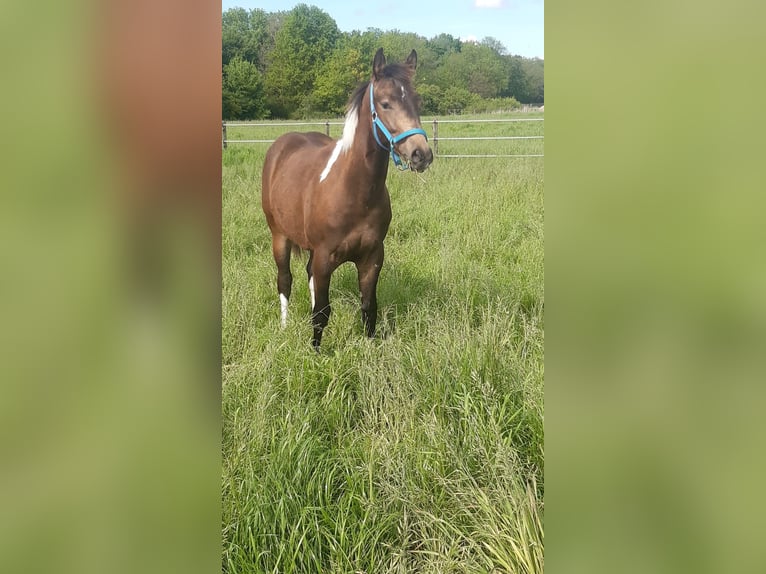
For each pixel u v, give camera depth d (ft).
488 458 6.57
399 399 7.93
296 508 6.37
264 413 7.45
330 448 7.47
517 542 5.48
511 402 7.55
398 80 9.16
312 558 6.08
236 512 6.16
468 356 8.27
